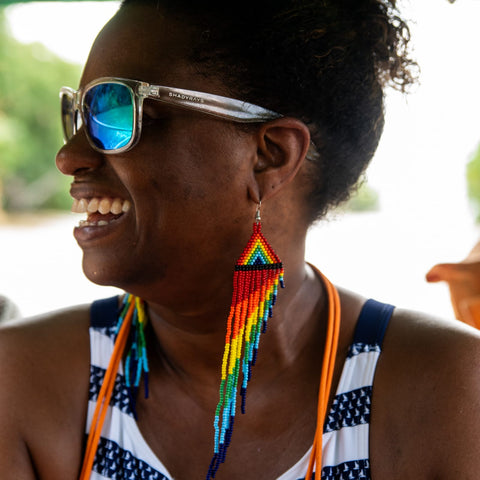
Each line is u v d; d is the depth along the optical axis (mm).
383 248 10289
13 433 1427
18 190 19781
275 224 1421
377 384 1438
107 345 1557
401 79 1622
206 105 1286
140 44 1306
